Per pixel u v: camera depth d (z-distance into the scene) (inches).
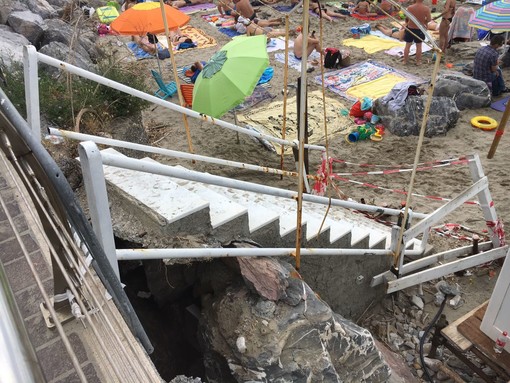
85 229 65.1
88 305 75.7
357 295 198.4
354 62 478.6
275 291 131.5
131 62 404.5
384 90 414.9
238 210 142.7
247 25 547.2
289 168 318.3
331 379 125.2
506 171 302.8
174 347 158.2
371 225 235.3
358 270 191.3
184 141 342.0
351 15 599.5
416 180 299.9
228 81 267.6
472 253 226.2
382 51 500.7
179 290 155.6
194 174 106.4
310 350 127.0
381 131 352.2
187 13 631.2
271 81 439.2
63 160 175.2
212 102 269.1
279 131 354.9
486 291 219.5
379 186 295.9
